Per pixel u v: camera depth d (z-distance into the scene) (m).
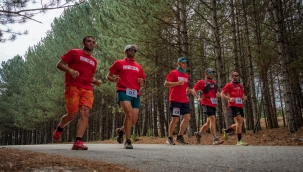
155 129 20.14
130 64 5.17
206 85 7.20
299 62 9.80
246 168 2.17
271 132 11.85
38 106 31.25
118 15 11.84
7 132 50.34
